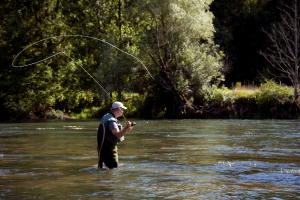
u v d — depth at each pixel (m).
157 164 6.75
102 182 5.23
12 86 32.56
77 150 8.91
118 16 35.41
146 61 26.94
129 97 34.12
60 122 23.69
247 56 42.50
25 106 32.38
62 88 33.97
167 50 26.11
